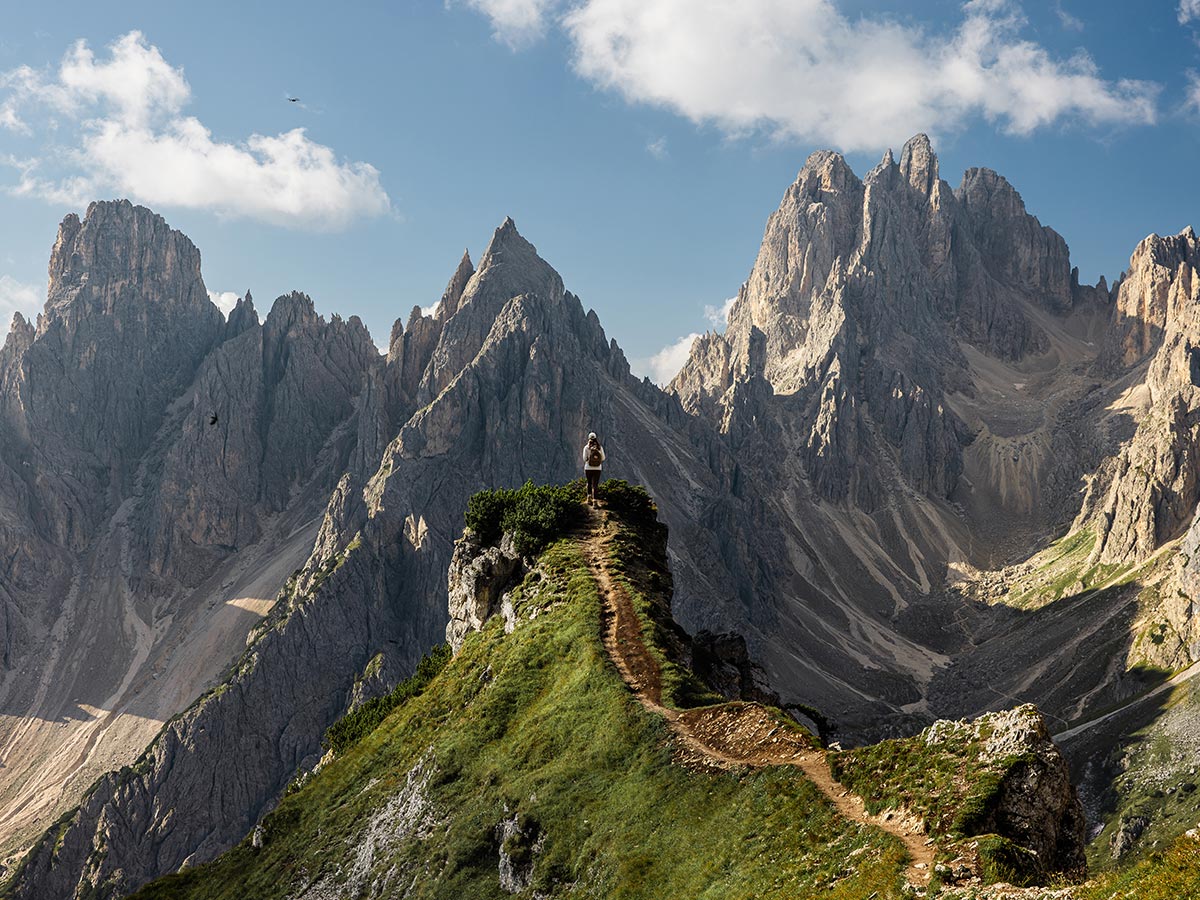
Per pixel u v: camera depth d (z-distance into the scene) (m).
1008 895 23.23
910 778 30.75
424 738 59.69
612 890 34.84
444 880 43.91
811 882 28.19
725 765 37.75
